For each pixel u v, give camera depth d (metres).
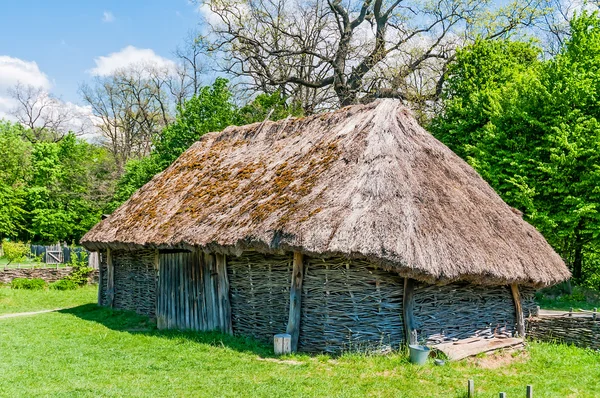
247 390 8.27
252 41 35.53
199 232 12.39
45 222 40.19
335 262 10.55
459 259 9.91
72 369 9.70
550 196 18.17
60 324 14.88
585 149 16.94
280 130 15.65
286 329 11.08
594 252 22.20
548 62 19.33
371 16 35.72
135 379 9.04
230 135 17.77
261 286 12.01
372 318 10.26
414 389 8.33
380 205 10.04
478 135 20.44
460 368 9.59
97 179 43.34
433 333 10.64
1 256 37.97
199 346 11.45
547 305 17.64
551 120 18.00
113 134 56.22
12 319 16.00
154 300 15.62
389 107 13.09
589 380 9.23
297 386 8.45
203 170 16.42
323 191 10.90
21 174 42.66
